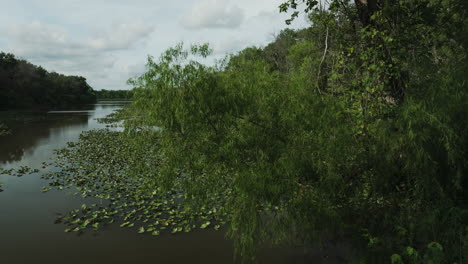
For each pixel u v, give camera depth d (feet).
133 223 24.00
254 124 16.38
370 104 17.83
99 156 48.29
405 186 17.58
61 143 63.00
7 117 122.52
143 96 16.24
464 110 14.69
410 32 19.86
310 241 18.60
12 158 48.29
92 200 29.19
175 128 16.34
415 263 14.78
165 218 25.07
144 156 42.88
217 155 16.33
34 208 27.30
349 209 18.49
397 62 18.28
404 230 17.01
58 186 32.89
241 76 16.62
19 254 19.72
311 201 16.26
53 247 20.65
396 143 15.51
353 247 18.26
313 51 28.86
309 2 23.34
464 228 14.60
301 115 16.30
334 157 16.51
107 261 18.97
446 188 15.66
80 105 273.54
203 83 15.78
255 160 16.52
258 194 15.35
